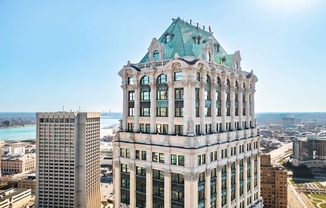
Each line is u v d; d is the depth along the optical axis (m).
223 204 75.19
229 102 81.38
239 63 87.69
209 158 69.00
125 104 79.06
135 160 74.31
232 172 80.12
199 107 68.50
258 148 95.56
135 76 75.62
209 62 72.69
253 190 91.81
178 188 65.75
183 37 78.38
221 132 75.19
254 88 94.44
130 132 76.06
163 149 67.62
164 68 69.06
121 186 78.12
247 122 90.69
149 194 70.44
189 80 65.00
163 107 70.62
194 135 64.31
